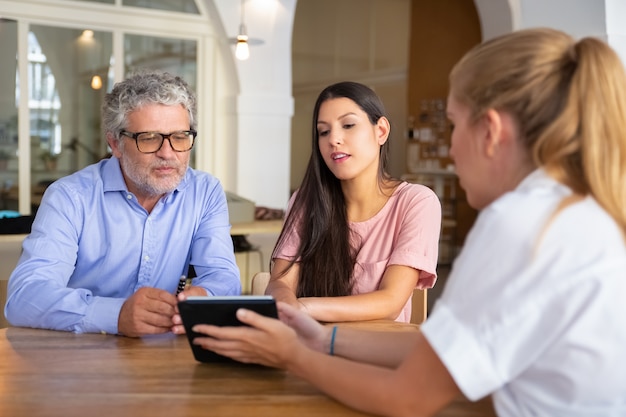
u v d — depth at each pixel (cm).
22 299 171
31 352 147
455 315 98
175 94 187
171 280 209
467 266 99
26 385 125
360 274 206
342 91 200
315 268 206
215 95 675
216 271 205
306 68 1277
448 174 933
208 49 667
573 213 95
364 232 209
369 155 201
